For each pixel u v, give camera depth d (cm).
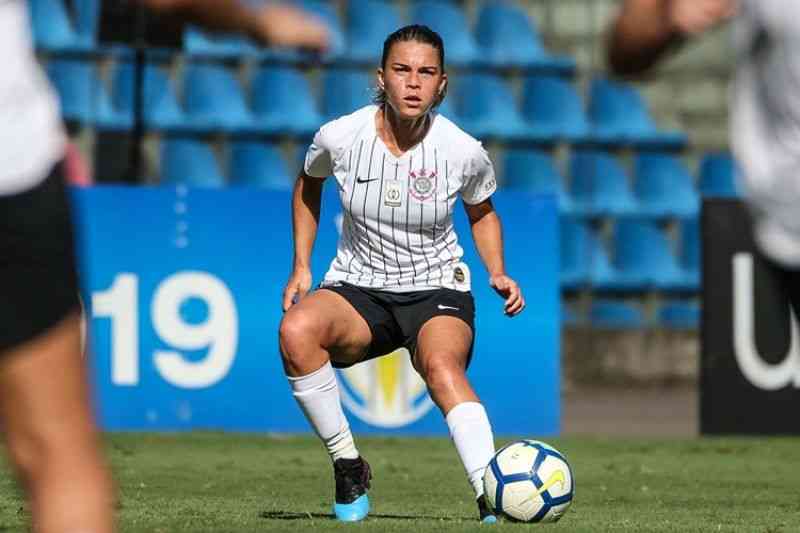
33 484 959
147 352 3959
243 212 4000
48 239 949
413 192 2080
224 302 3997
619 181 6700
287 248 4012
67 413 954
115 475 3009
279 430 4019
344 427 2091
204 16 781
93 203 3934
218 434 3928
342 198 2116
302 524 1969
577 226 6419
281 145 6375
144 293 3956
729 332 4184
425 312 2102
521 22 7169
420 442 3869
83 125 6056
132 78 6372
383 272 2109
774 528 2142
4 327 941
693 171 6862
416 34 2042
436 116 2112
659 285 6309
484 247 2180
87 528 943
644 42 820
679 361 5869
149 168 6156
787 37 934
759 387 4200
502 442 3909
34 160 954
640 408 5253
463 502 2578
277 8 793
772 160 960
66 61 6325
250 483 2897
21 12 983
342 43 6856
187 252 3981
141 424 3956
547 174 6606
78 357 963
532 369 4088
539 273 4094
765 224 966
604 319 6231
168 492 2703
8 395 950
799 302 961
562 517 2184
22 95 964
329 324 2069
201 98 6450
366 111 2119
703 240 4184
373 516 2238
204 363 3991
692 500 2722
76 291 966
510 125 6750
